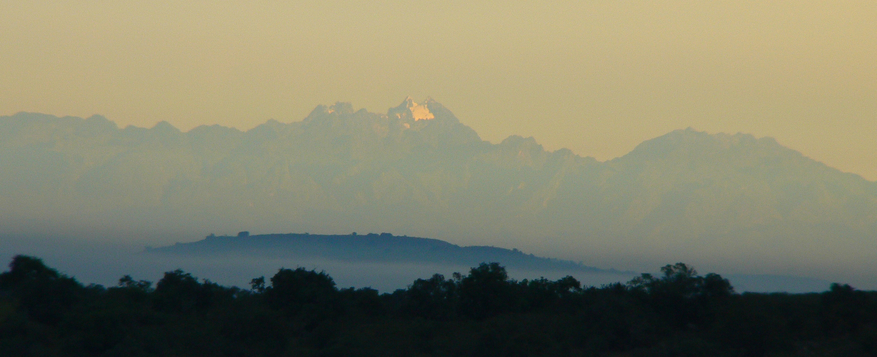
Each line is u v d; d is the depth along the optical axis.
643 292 187.00
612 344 170.25
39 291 169.75
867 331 147.12
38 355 141.25
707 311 174.25
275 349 167.38
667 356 150.50
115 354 143.50
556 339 174.88
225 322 173.62
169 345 159.88
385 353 162.62
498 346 158.00
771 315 156.38
